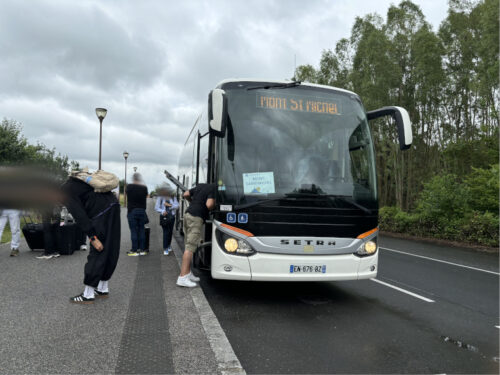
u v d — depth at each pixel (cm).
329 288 627
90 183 482
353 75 2123
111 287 582
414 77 1892
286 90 556
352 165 543
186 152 1104
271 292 591
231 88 544
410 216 1706
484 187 1391
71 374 304
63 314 448
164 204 877
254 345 378
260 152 519
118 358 335
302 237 499
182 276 588
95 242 486
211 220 533
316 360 346
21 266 713
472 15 1847
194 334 395
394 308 518
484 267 888
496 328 443
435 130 2064
